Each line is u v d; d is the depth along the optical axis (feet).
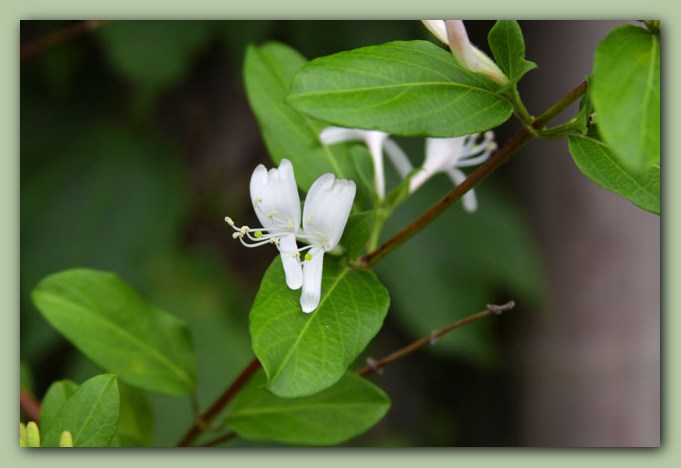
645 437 2.75
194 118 2.88
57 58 2.63
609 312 2.78
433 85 1.80
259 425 2.02
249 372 2.01
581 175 2.80
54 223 2.65
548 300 2.86
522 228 2.79
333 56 1.80
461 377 3.11
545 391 2.89
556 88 2.73
